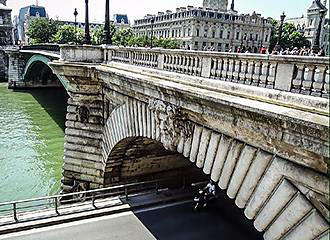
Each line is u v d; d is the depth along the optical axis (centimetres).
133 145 2067
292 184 887
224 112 1020
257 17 10256
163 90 1275
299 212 868
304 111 829
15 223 1802
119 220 1931
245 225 1947
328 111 805
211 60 1247
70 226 1842
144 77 1462
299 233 883
